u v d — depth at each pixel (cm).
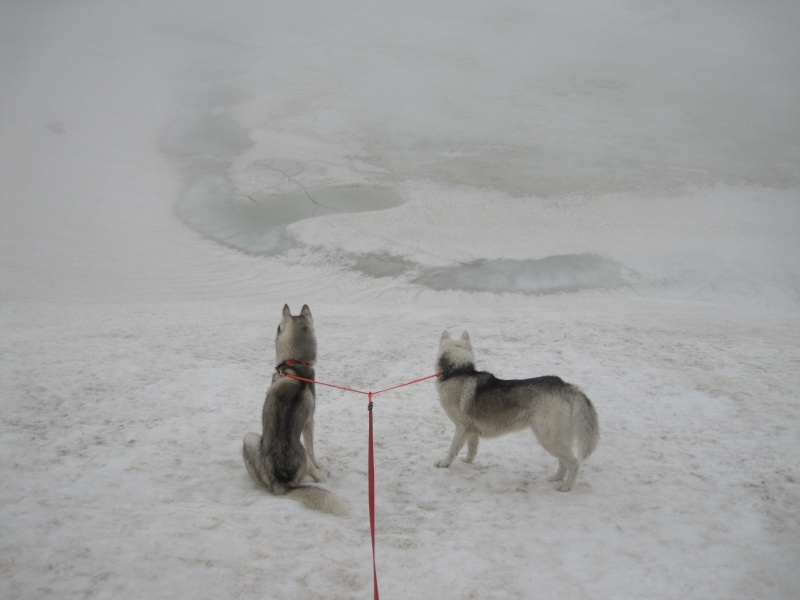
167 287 2925
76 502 521
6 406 790
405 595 401
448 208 3981
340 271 3125
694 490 594
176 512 502
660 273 3055
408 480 619
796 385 928
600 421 796
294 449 552
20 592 374
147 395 874
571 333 1323
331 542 464
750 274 3033
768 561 462
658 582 430
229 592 391
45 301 2270
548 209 3966
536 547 475
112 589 384
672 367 1045
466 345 629
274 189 4419
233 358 1107
